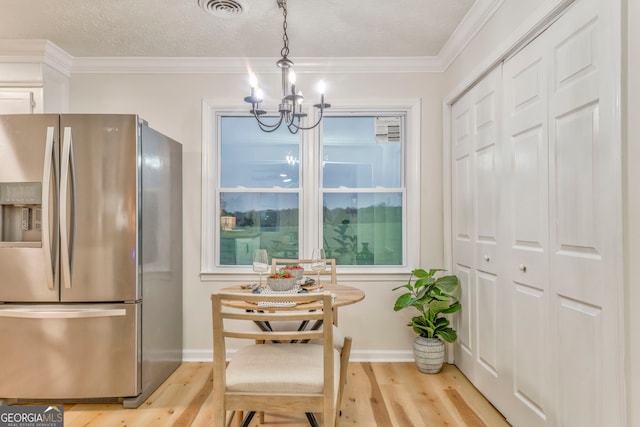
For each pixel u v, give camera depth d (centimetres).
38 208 229
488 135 229
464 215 269
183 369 284
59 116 221
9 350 220
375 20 245
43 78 275
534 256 180
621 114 127
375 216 318
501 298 213
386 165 319
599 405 138
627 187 126
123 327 224
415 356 281
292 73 196
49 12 234
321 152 316
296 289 201
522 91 192
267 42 276
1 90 273
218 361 145
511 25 197
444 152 299
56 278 221
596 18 139
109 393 223
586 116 145
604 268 135
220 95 308
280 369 153
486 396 232
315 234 310
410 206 310
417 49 288
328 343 142
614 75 129
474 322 252
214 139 313
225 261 316
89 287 223
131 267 225
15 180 221
